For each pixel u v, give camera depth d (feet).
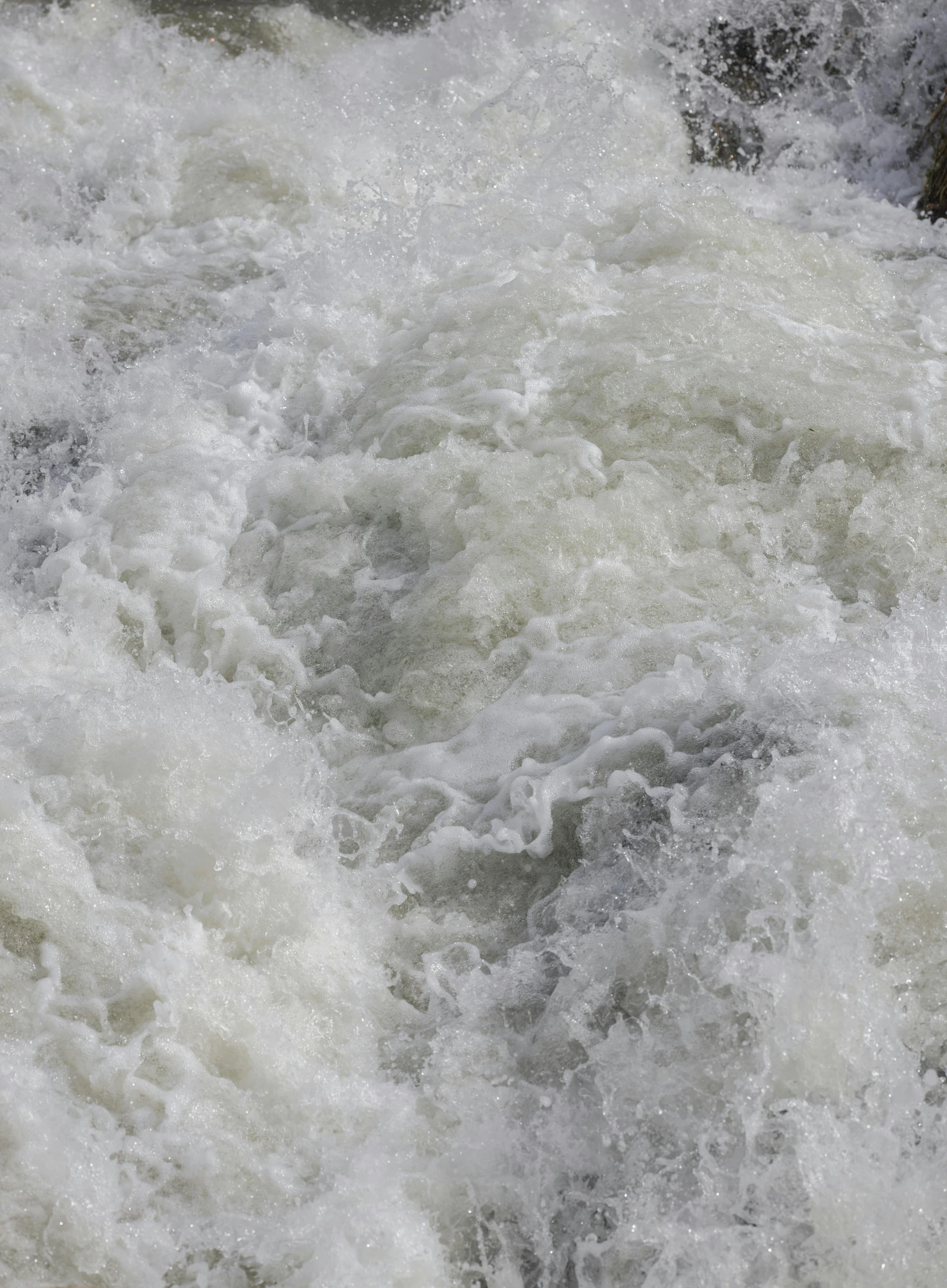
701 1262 7.77
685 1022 8.69
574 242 17.38
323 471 13.92
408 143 21.50
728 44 24.72
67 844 10.11
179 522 13.75
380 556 13.28
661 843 9.98
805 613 11.89
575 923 9.86
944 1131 8.14
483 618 12.17
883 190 22.47
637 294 15.85
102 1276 7.99
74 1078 8.77
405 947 10.09
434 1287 8.01
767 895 8.96
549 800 10.63
